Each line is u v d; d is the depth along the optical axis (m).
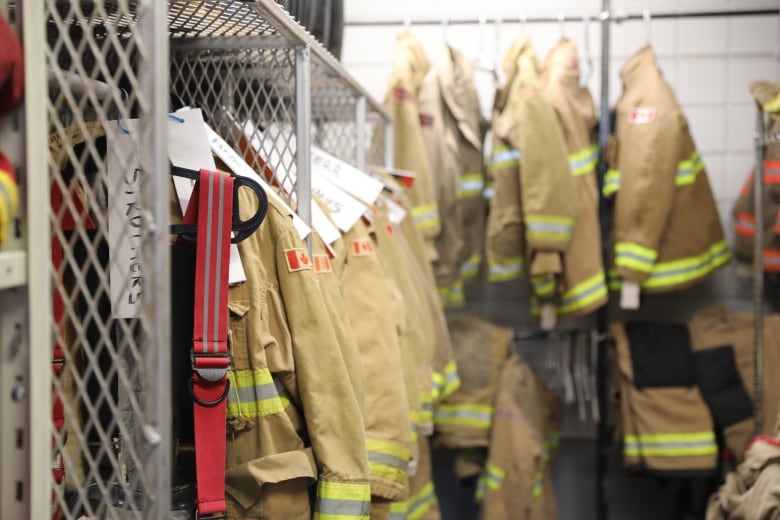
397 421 1.66
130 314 1.01
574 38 3.33
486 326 3.15
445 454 3.43
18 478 0.84
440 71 3.01
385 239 2.12
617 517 3.36
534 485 2.90
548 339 3.27
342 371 1.27
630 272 2.86
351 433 1.25
